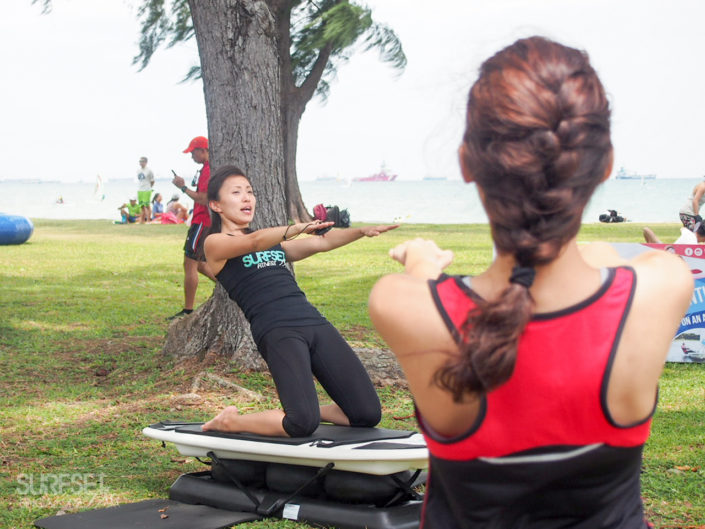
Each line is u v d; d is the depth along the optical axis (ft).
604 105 4.24
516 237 4.04
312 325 13.58
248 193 14.53
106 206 218.79
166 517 12.16
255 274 13.84
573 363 4.09
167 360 23.41
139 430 17.40
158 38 73.46
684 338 23.45
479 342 3.88
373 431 13.14
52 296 37.22
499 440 4.21
